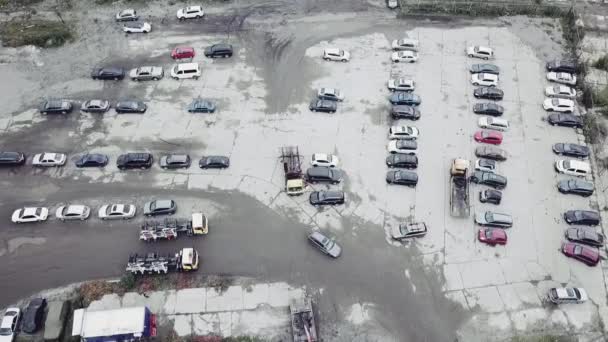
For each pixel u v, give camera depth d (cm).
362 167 6250
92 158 6191
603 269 5516
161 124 6644
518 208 5941
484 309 5228
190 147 6419
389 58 7394
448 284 5381
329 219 5834
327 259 5534
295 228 5762
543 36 7719
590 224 5769
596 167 6325
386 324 5122
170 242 5634
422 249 5622
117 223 5772
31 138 6500
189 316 5138
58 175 6169
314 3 8131
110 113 6756
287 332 5059
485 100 6938
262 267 5466
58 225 5759
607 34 7725
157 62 7319
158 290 5291
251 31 7731
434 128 6625
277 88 7025
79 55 7406
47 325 4944
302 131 6575
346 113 6762
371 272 5453
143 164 6172
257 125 6638
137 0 8150
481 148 6347
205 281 5353
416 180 6047
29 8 8031
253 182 6116
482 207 5928
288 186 5897
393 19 7912
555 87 6956
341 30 7762
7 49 7400
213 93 6969
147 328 4869
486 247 5644
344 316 5162
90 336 4691
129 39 7612
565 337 5047
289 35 7681
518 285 5388
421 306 5241
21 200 5969
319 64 7312
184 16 7812
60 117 6719
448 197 6009
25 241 5650
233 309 5191
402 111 6631
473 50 7388
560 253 5616
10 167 6231
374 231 5744
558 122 6619
